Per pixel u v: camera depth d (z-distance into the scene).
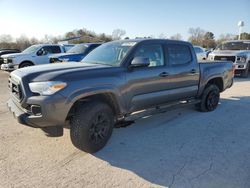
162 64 5.14
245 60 13.12
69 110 3.74
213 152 4.17
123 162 3.82
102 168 3.64
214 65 6.55
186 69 5.62
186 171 3.57
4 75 14.52
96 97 4.23
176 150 4.24
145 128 5.28
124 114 4.57
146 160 3.89
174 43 5.46
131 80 4.48
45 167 3.63
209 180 3.35
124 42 5.02
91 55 5.21
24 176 3.39
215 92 6.61
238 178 3.40
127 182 3.30
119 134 4.93
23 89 3.70
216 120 5.85
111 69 4.26
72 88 3.72
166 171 3.57
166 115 6.20
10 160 3.81
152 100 4.95
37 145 4.34
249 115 6.28
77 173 3.50
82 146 3.99
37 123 3.65
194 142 4.58
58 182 3.27
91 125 3.97
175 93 5.45
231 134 4.98
